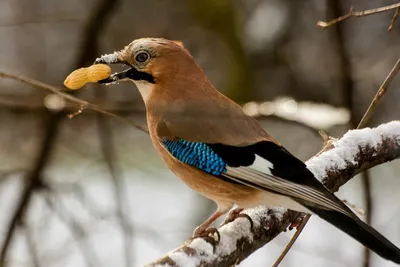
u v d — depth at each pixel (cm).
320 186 607
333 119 1039
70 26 1750
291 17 1480
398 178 1518
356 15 739
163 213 1430
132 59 709
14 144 1474
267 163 638
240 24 1478
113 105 1138
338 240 1310
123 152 1647
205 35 1627
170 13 1673
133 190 1538
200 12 1484
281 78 1504
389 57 1497
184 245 606
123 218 1117
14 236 1096
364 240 569
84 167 1544
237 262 627
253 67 1478
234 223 643
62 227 1319
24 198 1075
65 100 955
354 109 1091
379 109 1451
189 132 679
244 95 1459
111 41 1659
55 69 1761
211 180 667
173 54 705
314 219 1379
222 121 677
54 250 1189
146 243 1317
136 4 1675
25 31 1752
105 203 1412
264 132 675
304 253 1275
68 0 1734
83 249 1129
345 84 1108
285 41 1493
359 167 704
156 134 702
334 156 696
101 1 1186
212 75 1595
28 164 1334
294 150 1516
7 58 1762
